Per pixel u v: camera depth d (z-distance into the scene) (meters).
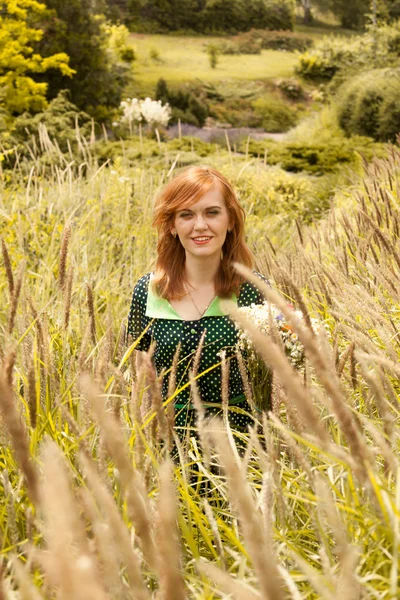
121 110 22.42
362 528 1.32
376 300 2.45
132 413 1.57
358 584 1.12
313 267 3.57
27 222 5.23
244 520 0.90
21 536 1.50
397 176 6.14
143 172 7.61
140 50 44.66
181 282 2.56
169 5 50.53
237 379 2.48
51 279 3.96
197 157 12.82
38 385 1.69
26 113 12.89
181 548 1.53
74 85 21.77
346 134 19.33
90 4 22.47
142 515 1.01
